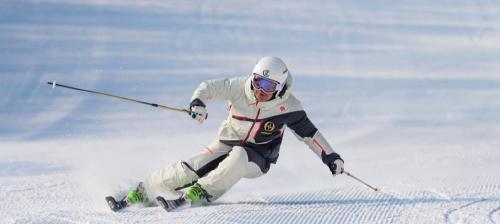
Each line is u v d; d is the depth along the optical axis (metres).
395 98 44.41
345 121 37.25
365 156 25.80
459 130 33.69
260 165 16.64
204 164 16.84
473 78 51.59
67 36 58.00
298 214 14.58
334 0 72.94
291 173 21.80
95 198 17.69
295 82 50.59
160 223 13.88
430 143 29.55
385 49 62.06
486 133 32.75
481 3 75.62
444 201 15.66
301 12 71.62
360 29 67.94
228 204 16.20
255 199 16.80
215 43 61.16
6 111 40.66
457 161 22.95
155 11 66.12
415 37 65.81
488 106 41.44
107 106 42.28
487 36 66.38
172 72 52.53
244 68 56.34
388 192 16.97
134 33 60.59
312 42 63.97
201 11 66.31
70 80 49.47
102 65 52.78
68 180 20.75
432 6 74.06
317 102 43.44
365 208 15.13
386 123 36.28
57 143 31.91
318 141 16.97
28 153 28.56
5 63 50.66
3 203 17.28
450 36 66.06
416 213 14.58
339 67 55.91
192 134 33.91
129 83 49.31
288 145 28.58
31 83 47.72
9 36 55.44
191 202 16.08
